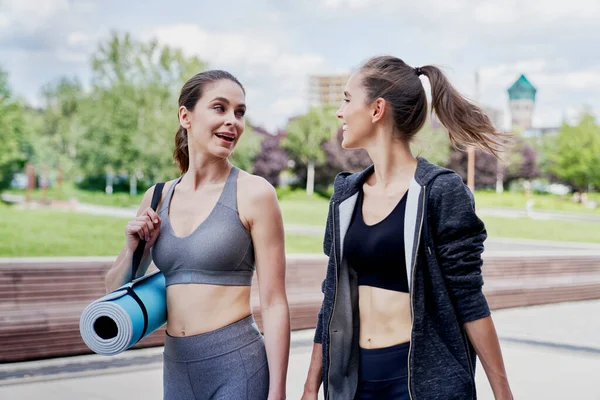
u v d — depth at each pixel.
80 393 4.82
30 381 5.10
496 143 2.32
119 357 5.93
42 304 6.33
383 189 2.27
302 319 7.36
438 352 2.14
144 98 47.97
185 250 2.33
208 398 2.33
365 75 2.29
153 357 5.96
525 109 99.56
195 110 2.39
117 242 20.75
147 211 2.39
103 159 48.47
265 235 2.36
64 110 54.41
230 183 2.39
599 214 45.47
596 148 49.97
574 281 11.02
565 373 5.91
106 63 48.41
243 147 49.59
